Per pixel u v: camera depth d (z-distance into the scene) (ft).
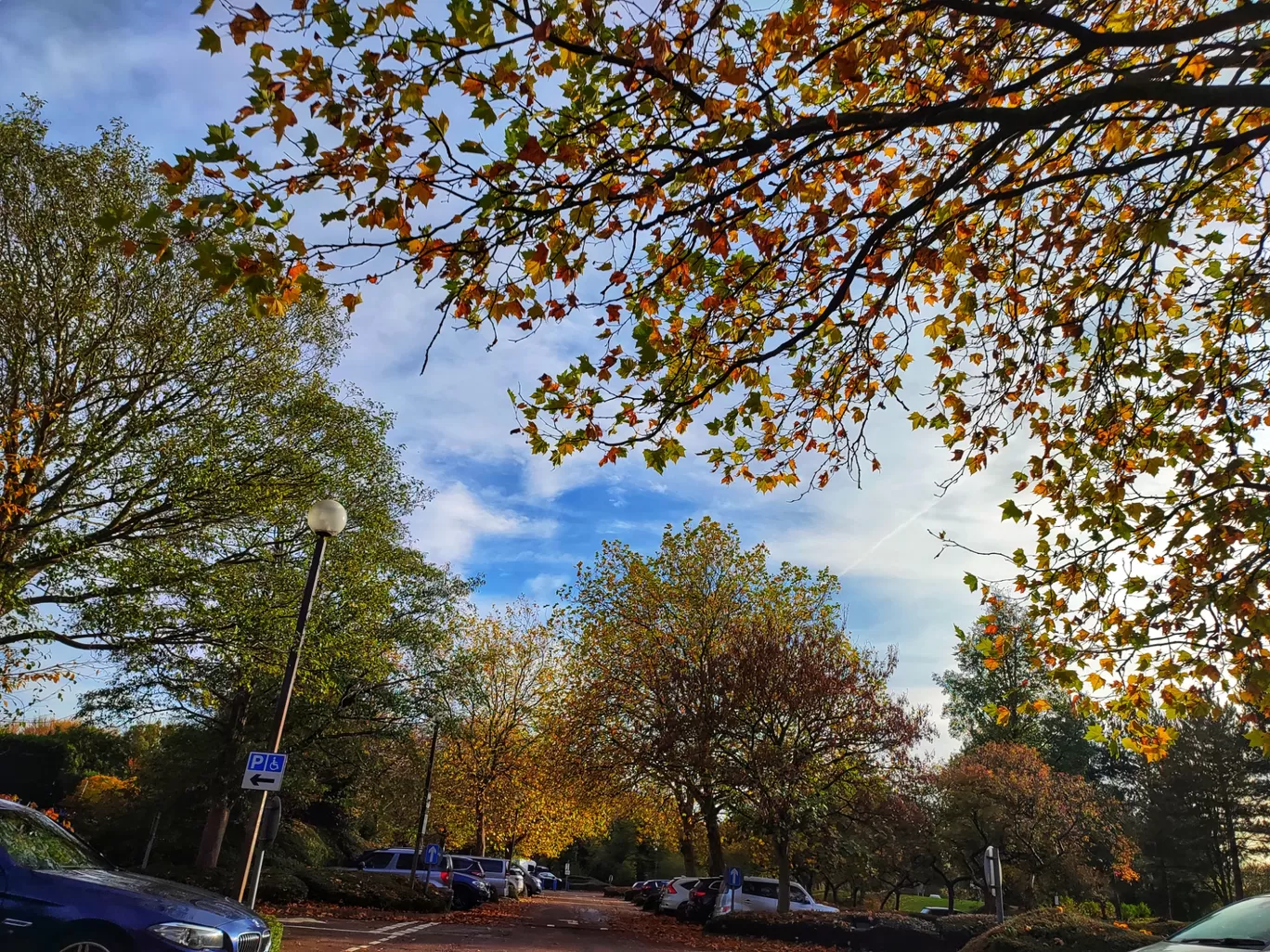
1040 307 22.68
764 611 91.56
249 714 84.58
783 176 19.75
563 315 17.88
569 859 249.75
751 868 144.46
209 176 13.70
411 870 82.48
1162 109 17.62
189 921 23.27
